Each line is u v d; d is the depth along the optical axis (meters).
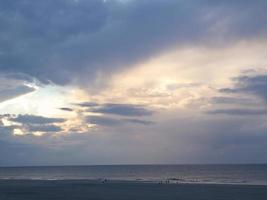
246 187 58.72
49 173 174.38
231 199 42.97
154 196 45.59
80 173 170.50
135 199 42.75
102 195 46.53
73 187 59.62
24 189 55.62
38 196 45.31
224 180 92.81
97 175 141.50
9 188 57.56
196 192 50.72
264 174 134.38
